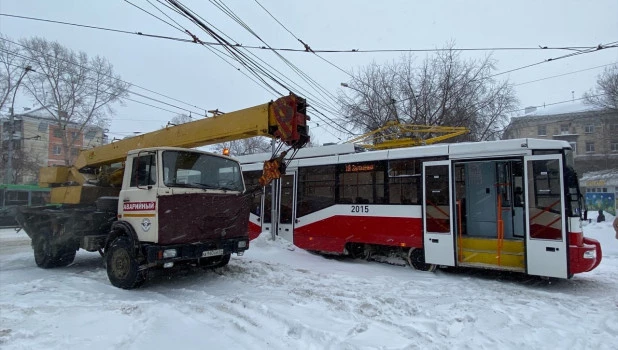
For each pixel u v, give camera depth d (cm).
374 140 1698
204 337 436
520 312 571
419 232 898
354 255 1056
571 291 740
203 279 760
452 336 464
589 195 2505
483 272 897
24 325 470
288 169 1159
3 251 1284
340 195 1041
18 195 2498
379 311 544
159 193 654
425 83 2594
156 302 571
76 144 4691
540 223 756
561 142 758
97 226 846
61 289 669
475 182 914
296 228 1122
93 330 453
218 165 775
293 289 666
